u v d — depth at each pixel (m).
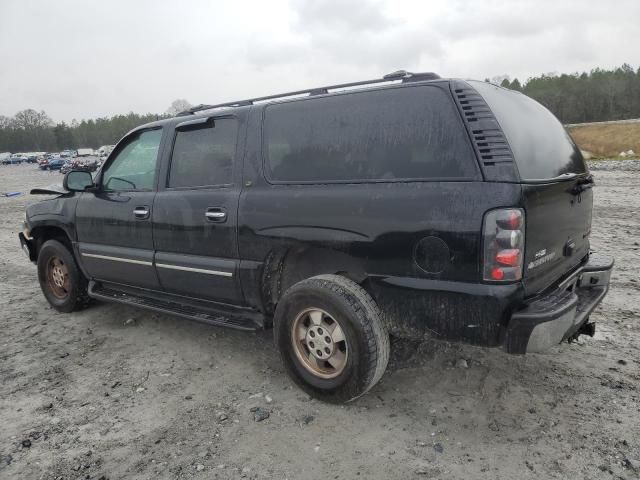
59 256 5.20
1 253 9.06
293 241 3.29
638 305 4.85
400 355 3.88
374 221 2.94
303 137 3.37
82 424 3.17
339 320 3.05
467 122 2.72
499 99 2.96
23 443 2.97
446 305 2.76
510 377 3.51
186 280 4.01
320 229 3.17
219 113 3.86
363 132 3.10
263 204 3.44
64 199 5.09
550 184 2.82
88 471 2.72
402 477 2.56
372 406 3.23
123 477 2.65
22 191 24.81
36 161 79.25
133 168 4.49
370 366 3.00
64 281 5.33
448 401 3.24
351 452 2.78
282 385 3.56
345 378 3.09
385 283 2.95
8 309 5.60
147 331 4.73
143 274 4.36
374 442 2.85
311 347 3.29
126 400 3.45
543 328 2.60
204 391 3.53
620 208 11.28
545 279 2.91
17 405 3.44
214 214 3.69
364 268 3.02
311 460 2.72
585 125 63.94
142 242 4.30
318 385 3.24
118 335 4.66
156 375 3.81
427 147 2.83
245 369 3.85
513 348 2.67
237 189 3.64
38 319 5.23
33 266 7.91
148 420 3.19
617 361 3.70
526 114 3.16
